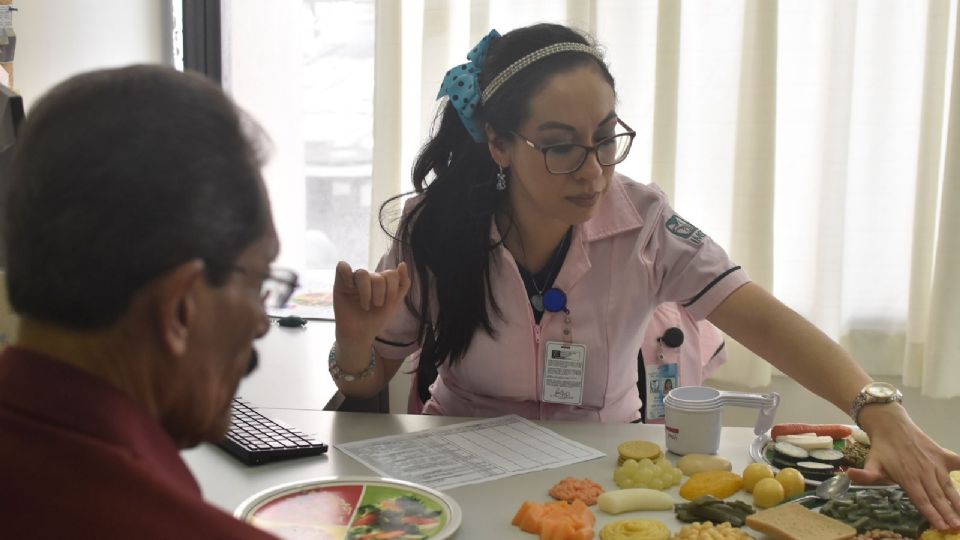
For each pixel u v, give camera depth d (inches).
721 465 51.1
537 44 60.6
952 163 91.8
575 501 45.6
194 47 108.1
